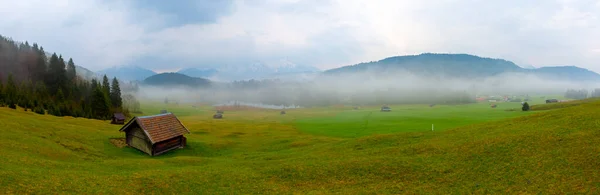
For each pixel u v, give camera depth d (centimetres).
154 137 5516
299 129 11275
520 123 4619
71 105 13850
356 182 3216
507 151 3369
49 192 2553
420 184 3020
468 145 3850
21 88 16450
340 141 5703
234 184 3231
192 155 5781
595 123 3575
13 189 2459
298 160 4238
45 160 3662
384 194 2859
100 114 13912
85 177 3066
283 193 3023
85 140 5762
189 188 3062
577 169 2631
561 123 3962
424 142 4519
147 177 3203
